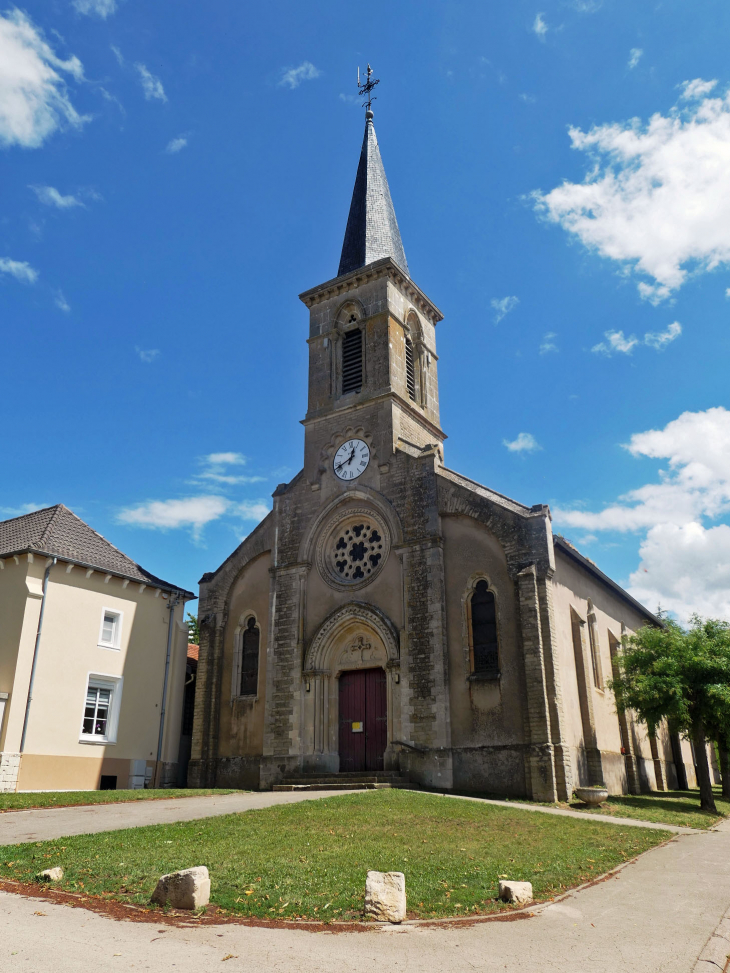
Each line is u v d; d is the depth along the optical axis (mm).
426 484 27312
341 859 11688
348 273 32125
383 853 12227
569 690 24641
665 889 11398
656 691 24156
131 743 28844
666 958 7910
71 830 14602
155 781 29500
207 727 29531
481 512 25797
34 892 9820
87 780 26812
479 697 24000
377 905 9102
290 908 9289
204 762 29000
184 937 8117
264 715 28344
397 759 24766
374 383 30375
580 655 26016
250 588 31000
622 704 25719
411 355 33031
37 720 25531
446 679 24625
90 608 28375
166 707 30641
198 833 13719
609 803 22422
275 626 29094
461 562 25828
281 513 30922
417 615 25828
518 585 24141
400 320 31828
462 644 24875
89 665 27797
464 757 23609
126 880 10312
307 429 31531
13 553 26594
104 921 8609
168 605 31984
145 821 15719
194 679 34375
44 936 7922
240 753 28641
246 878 10469
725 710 23938
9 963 7016
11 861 11414
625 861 13703
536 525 24578
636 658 26469
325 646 27703
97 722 28000
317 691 27266
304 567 29172
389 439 28938
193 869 9547
